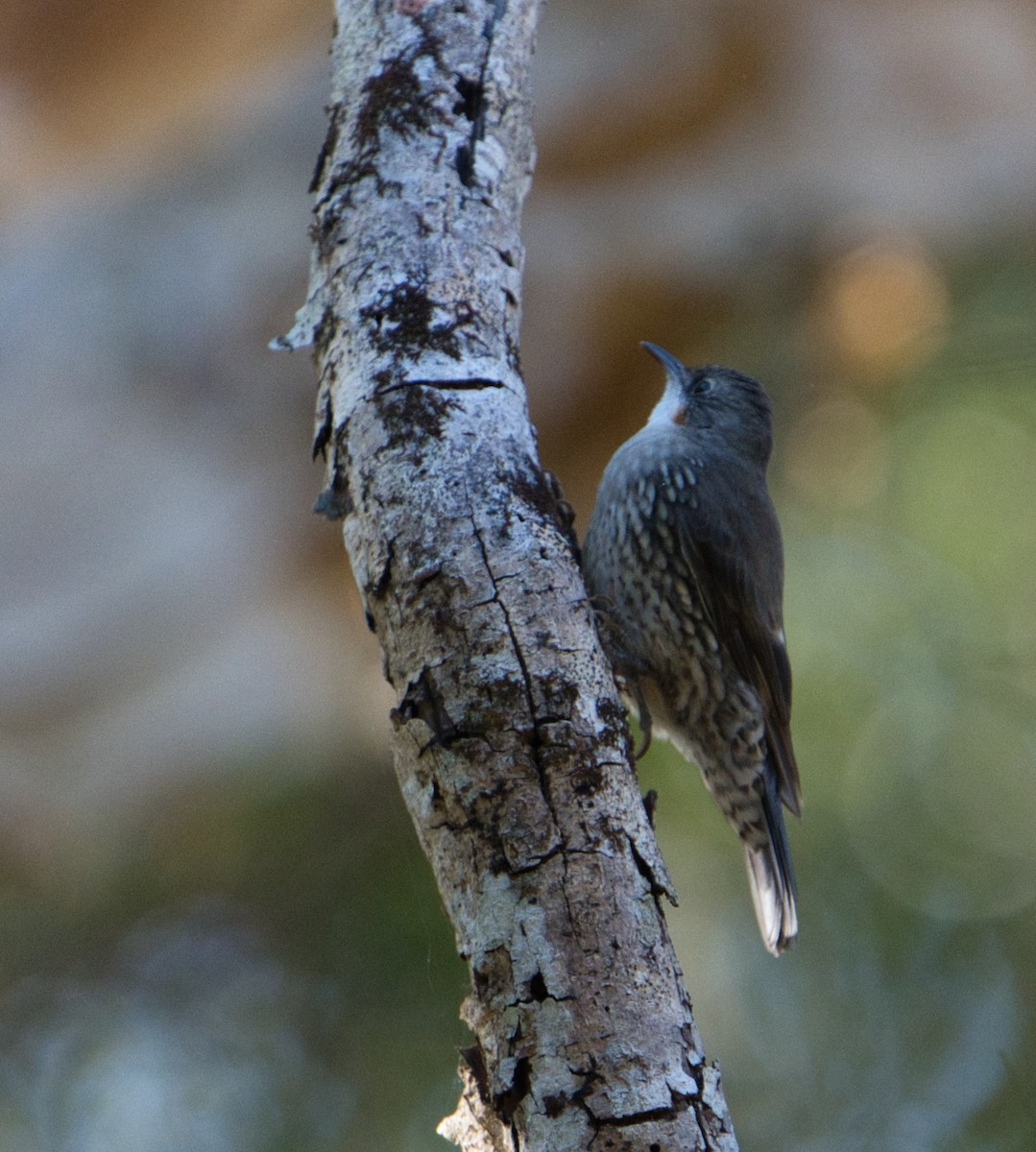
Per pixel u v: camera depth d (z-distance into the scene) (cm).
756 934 1060
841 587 1105
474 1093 453
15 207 1062
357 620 1083
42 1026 1091
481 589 479
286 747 1077
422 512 493
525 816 455
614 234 1072
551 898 446
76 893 1103
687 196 1071
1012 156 1053
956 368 1102
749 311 1109
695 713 891
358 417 518
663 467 874
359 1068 1007
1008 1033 1031
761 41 1032
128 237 1073
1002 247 1098
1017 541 1102
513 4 595
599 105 1047
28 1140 1047
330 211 556
